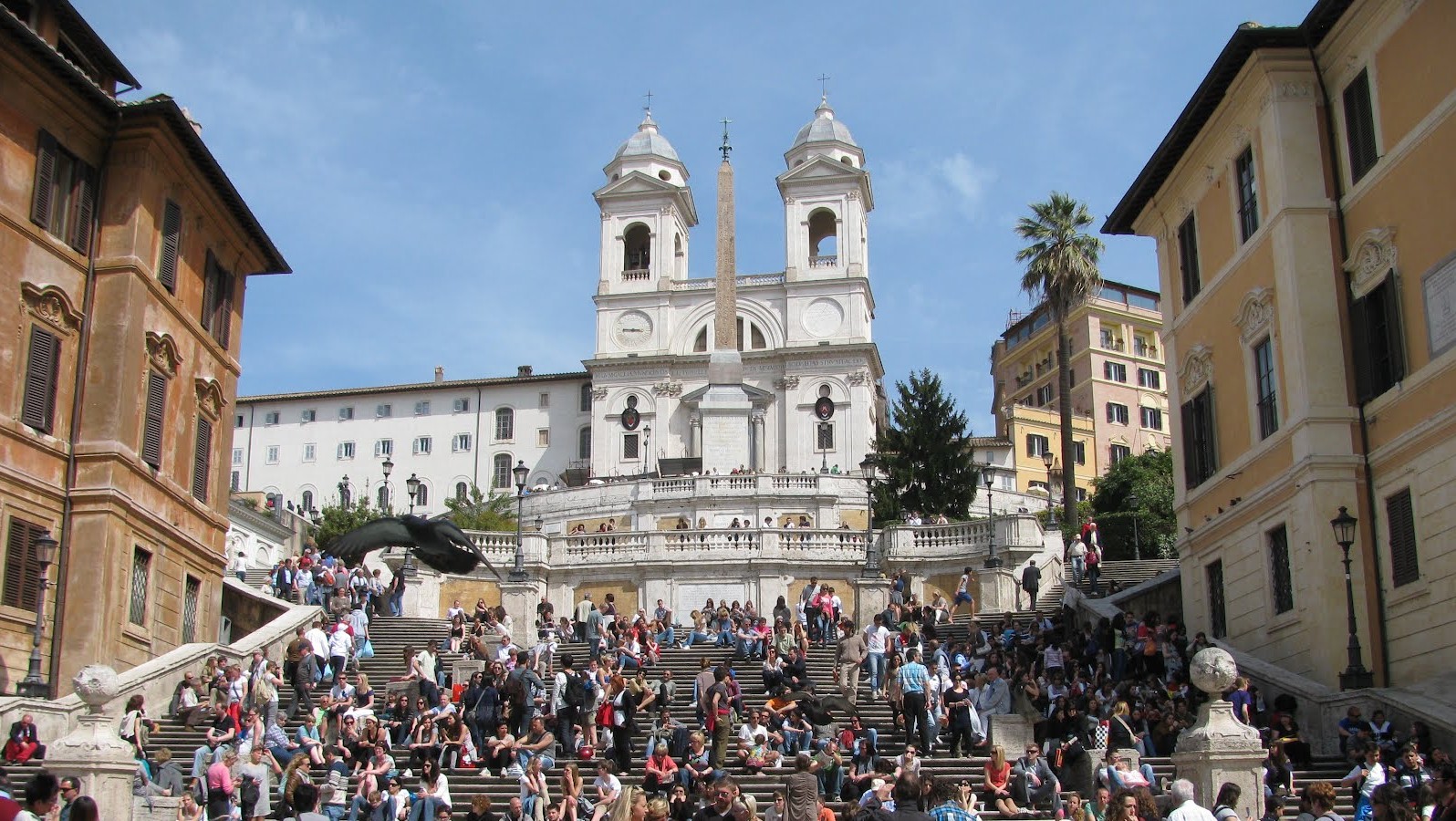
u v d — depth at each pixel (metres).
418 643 35.44
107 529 27.70
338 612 34.19
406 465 99.25
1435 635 24.00
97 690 19.16
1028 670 28.39
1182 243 33.62
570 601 47.09
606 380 92.75
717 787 15.71
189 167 31.39
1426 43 24.53
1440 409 23.95
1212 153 31.36
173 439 31.47
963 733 24.19
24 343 27.09
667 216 96.00
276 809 21.44
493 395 99.38
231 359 35.12
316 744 23.41
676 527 70.94
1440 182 24.06
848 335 92.50
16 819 10.99
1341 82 27.45
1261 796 16.83
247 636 32.09
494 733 24.14
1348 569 24.36
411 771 23.36
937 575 45.56
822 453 89.31
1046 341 107.19
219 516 34.00
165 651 30.55
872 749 22.22
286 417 101.62
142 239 29.59
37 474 27.19
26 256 27.14
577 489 74.88
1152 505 61.88
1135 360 103.44
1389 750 20.78
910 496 66.25
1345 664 25.47
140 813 19.50
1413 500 24.77
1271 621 28.25
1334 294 27.09
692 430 90.62
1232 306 30.31
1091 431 99.44
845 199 95.12
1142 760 22.03
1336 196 27.48
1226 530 30.69
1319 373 26.75
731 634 34.84
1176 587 34.34
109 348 28.73
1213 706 17.33
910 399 68.31
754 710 24.17
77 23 31.11
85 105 28.69
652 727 25.36
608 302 94.75
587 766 23.36
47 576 26.75
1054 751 22.28
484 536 46.78
